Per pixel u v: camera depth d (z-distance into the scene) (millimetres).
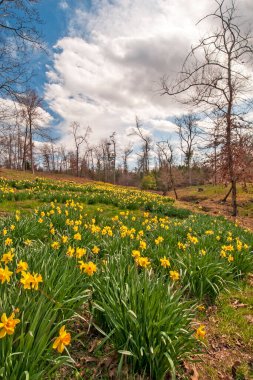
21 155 57281
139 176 72062
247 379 3160
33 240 5688
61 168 77188
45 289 3061
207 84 14594
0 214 9359
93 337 3322
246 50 14250
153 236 6770
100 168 79875
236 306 4730
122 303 3064
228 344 3732
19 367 2150
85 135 61031
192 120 42844
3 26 14039
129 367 2900
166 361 2824
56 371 2701
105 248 5445
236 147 15914
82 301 3379
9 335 2203
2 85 14680
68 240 5246
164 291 3283
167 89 14344
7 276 2707
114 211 12641
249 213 20594
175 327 2977
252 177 16781
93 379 2766
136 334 2871
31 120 38781
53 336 2863
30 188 17594
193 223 10070
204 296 4809
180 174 57562
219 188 36969
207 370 3223
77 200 13805
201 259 4969
